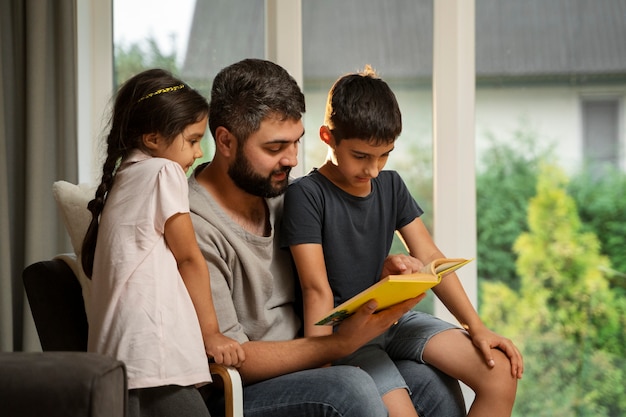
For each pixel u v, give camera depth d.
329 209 2.37
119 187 2.11
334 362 2.32
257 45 3.43
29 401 1.65
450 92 3.33
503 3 3.40
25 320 3.24
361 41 3.39
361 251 2.40
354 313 2.10
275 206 2.39
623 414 3.38
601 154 3.40
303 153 3.41
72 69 3.25
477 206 3.43
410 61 3.38
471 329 2.36
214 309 2.12
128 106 2.18
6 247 3.19
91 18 3.41
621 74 3.39
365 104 2.25
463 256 3.38
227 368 2.04
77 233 2.37
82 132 3.42
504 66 3.41
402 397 2.22
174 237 2.05
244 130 2.19
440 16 3.32
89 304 2.24
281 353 2.15
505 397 2.25
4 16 3.23
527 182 3.42
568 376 3.41
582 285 3.40
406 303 2.18
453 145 3.33
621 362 3.38
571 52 3.40
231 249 2.23
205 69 3.45
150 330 1.97
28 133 3.21
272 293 2.32
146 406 1.99
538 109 3.41
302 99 2.26
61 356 1.74
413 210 2.54
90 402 1.65
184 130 2.17
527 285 3.43
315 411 2.03
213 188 2.30
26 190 3.22
